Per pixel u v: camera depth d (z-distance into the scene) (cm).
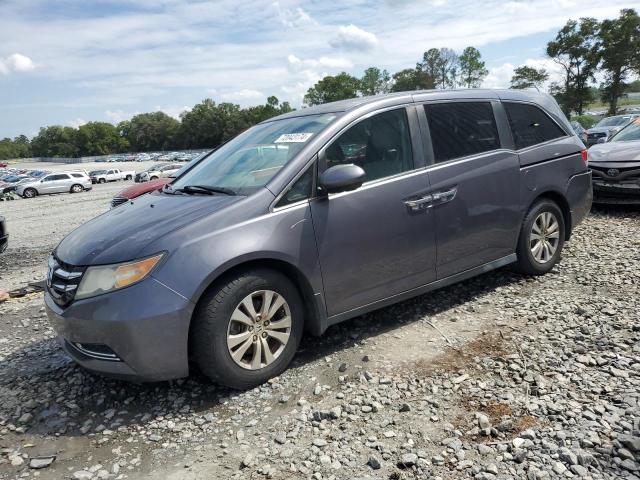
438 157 402
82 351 310
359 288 361
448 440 255
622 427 253
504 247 447
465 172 411
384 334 387
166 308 289
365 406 291
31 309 540
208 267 298
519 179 449
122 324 287
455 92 436
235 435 277
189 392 327
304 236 333
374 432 269
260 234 317
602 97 5925
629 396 279
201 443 273
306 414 290
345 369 338
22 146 17888
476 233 420
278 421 286
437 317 411
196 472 248
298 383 325
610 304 406
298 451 258
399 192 374
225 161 403
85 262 304
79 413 314
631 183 717
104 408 318
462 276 421
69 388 347
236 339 312
